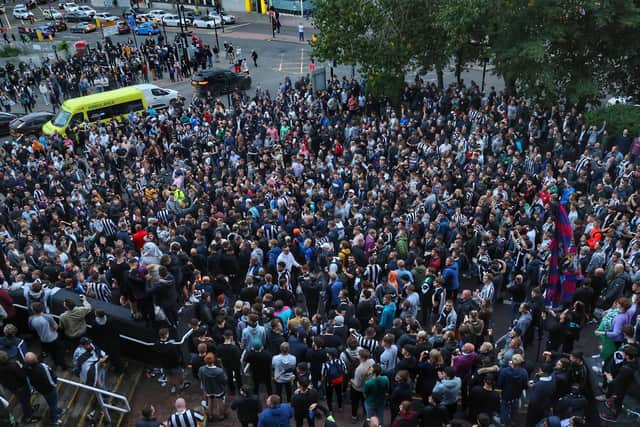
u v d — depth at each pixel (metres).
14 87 37.47
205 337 11.46
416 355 10.24
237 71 38.78
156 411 11.40
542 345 13.29
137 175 21.91
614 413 10.28
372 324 11.73
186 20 53.47
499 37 25.67
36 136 30.08
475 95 26.64
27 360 9.66
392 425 8.84
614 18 23.50
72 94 36.72
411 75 38.88
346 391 11.87
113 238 17.12
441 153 20.77
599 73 25.62
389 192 17.81
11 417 10.06
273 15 50.06
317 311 14.47
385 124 24.58
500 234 14.88
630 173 17.75
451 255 13.89
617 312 10.84
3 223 19.05
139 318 11.93
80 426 10.53
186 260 14.00
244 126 26.89
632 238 14.22
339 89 30.41
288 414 9.01
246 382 12.41
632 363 9.84
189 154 25.73
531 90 25.30
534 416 9.70
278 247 14.79
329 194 18.09
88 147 25.28
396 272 13.09
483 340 11.54
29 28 53.72
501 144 20.92
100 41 49.84
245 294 13.03
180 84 39.84
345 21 27.64
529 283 14.22
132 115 29.31
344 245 14.62
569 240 12.42
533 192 17.58
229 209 17.92
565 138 21.58
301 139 24.67
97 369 10.62
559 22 24.17
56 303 12.17
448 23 25.05
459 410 10.26
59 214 18.53
